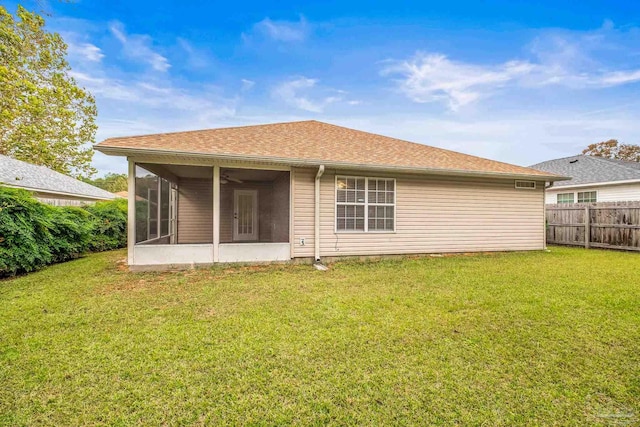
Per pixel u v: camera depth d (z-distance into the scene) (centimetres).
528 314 401
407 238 876
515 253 943
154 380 254
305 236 789
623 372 267
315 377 260
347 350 305
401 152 966
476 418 213
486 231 949
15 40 1309
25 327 358
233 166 734
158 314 405
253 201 1132
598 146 2969
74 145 2014
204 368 272
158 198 817
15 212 644
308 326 364
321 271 684
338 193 823
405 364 280
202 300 465
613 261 805
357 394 238
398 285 554
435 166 862
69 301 457
